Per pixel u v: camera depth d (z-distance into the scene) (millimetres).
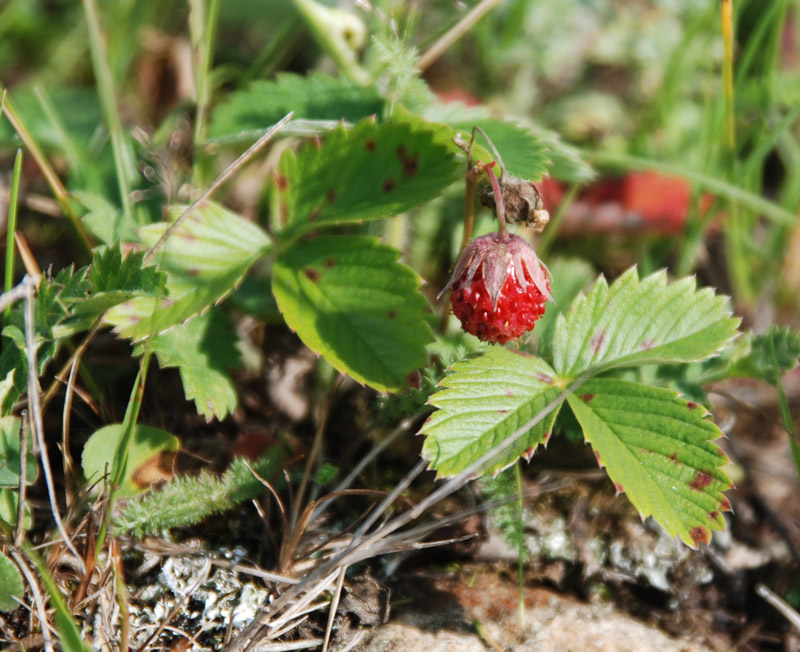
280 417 279
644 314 258
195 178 289
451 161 260
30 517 249
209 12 286
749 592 266
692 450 246
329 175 265
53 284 249
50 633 241
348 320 258
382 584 256
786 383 297
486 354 255
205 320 267
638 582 264
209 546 258
